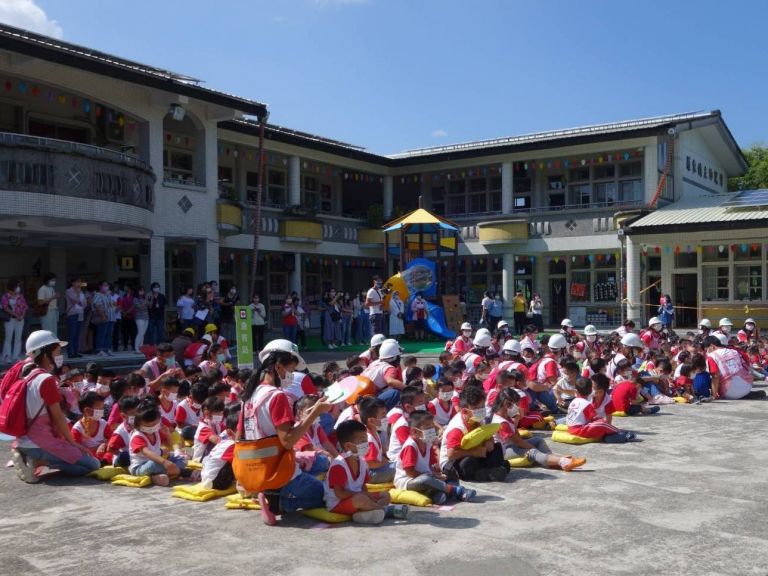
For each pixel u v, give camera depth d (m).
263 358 5.77
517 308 25.91
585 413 8.79
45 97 17.38
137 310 17.42
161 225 19.34
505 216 28.38
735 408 11.34
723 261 23.69
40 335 7.37
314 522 5.65
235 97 19.77
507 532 5.29
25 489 6.91
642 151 26.59
